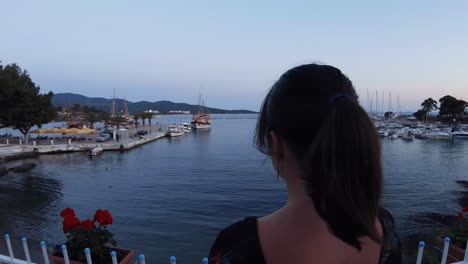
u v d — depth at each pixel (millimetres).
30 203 23594
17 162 41625
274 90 873
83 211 21797
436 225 17422
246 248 809
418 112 139125
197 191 26797
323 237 745
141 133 80375
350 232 726
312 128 752
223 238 903
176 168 39062
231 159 46469
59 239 16078
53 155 47812
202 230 17594
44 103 51125
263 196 24656
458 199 23047
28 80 52031
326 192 710
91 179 32594
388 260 861
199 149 59625
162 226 18234
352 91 851
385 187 798
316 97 780
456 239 5246
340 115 736
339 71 884
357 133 731
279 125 804
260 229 838
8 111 45344
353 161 723
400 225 17375
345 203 704
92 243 4629
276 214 850
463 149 55656
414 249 13773
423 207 20984
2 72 46438
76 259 4555
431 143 65688
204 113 147250
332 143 713
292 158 799
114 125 99750
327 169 711
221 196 24938
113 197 25281
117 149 54188
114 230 17562
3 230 17422
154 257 14289
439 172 34219
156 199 24406
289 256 761
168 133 88062
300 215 780
